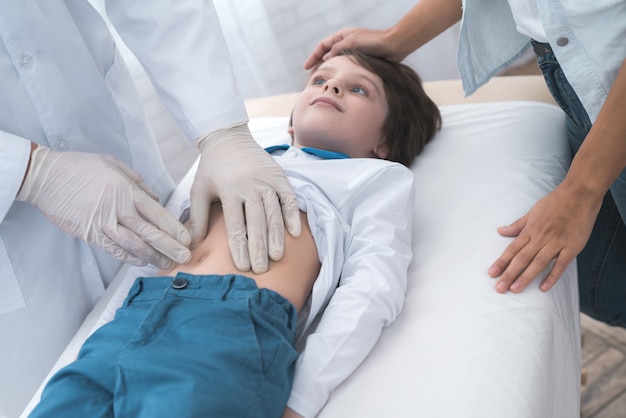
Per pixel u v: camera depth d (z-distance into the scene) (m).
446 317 1.06
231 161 1.17
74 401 0.88
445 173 1.43
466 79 1.39
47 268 1.17
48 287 1.17
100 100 1.25
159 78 1.22
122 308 1.03
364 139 1.44
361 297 1.04
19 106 1.09
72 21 1.18
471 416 0.90
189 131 1.22
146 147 1.43
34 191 1.06
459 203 1.32
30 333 1.16
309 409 0.95
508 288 1.09
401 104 1.50
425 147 1.56
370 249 1.12
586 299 1.55
